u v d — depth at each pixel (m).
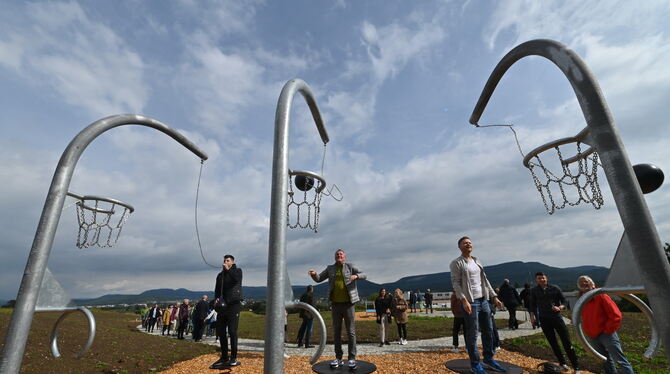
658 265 1.46
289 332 13.14
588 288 4.88
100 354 6.58
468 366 5.67
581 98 1.81
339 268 5.86
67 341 6.97
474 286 5.19
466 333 5.11
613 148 1.65
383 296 9.12
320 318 2.55
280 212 2.40
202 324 12.20
